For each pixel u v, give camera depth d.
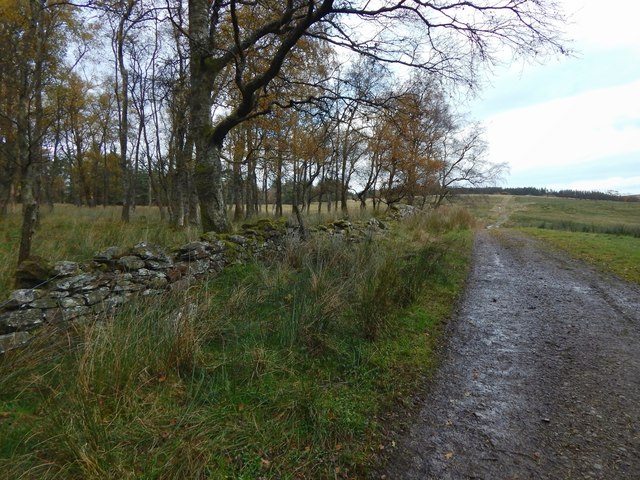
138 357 3.24
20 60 9.86
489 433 3.01
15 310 3.40
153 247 5.18
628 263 9.79
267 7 8.48
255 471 2.49
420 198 28.97
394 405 3.37
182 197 14.70
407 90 10.64
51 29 10.13
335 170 24.17
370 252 7.28
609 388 3.69
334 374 3.74
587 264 10.22
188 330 3.58
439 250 9.20
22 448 2.37
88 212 19.95
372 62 8.80
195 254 5.87
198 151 8.29
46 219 14.44
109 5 7.80
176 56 11.13
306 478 2.49
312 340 4.16
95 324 3.45
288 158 17.72
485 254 12.05
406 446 2.85
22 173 8.09
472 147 29.45
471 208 37.00
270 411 3.08
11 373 2.93
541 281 8.30
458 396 3.57
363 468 2.61
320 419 2.98
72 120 25.12
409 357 4.27
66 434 2.35
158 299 4.28
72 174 36.53
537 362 4.29
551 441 2.91
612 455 2.74
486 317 5.86
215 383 3.31
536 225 29.86
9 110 14.12
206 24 8.34
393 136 18.75
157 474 2.31
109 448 2.40
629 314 5.98
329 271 6.09
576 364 4.23
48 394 2.89
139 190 45.88
